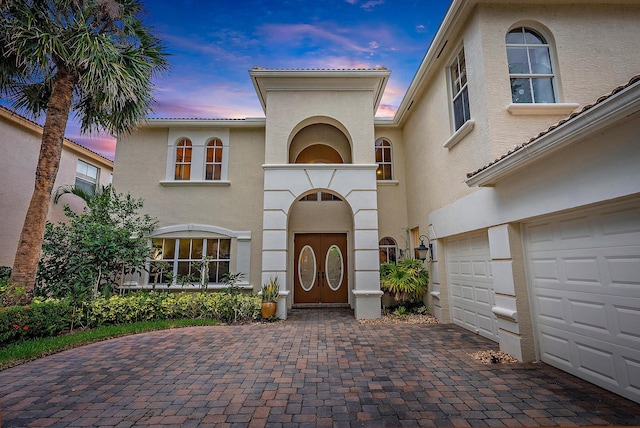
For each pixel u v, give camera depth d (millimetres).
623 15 5902
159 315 7832
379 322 7621
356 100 8961
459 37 6598
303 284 10281
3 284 7281
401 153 10453
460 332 6566
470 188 6109
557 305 4340
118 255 8000
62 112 7047
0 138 9727
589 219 3850
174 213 9789
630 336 3348
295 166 8508
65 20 6652
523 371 4281
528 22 5855
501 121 5461
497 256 5191
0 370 4484
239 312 7836
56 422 3064
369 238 8297
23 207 10438
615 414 3096
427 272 8445
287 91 8945
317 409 3318
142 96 7898
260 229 9805
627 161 3064
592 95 5617
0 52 6629
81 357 5066
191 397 3609
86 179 12719
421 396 3594
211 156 10289
